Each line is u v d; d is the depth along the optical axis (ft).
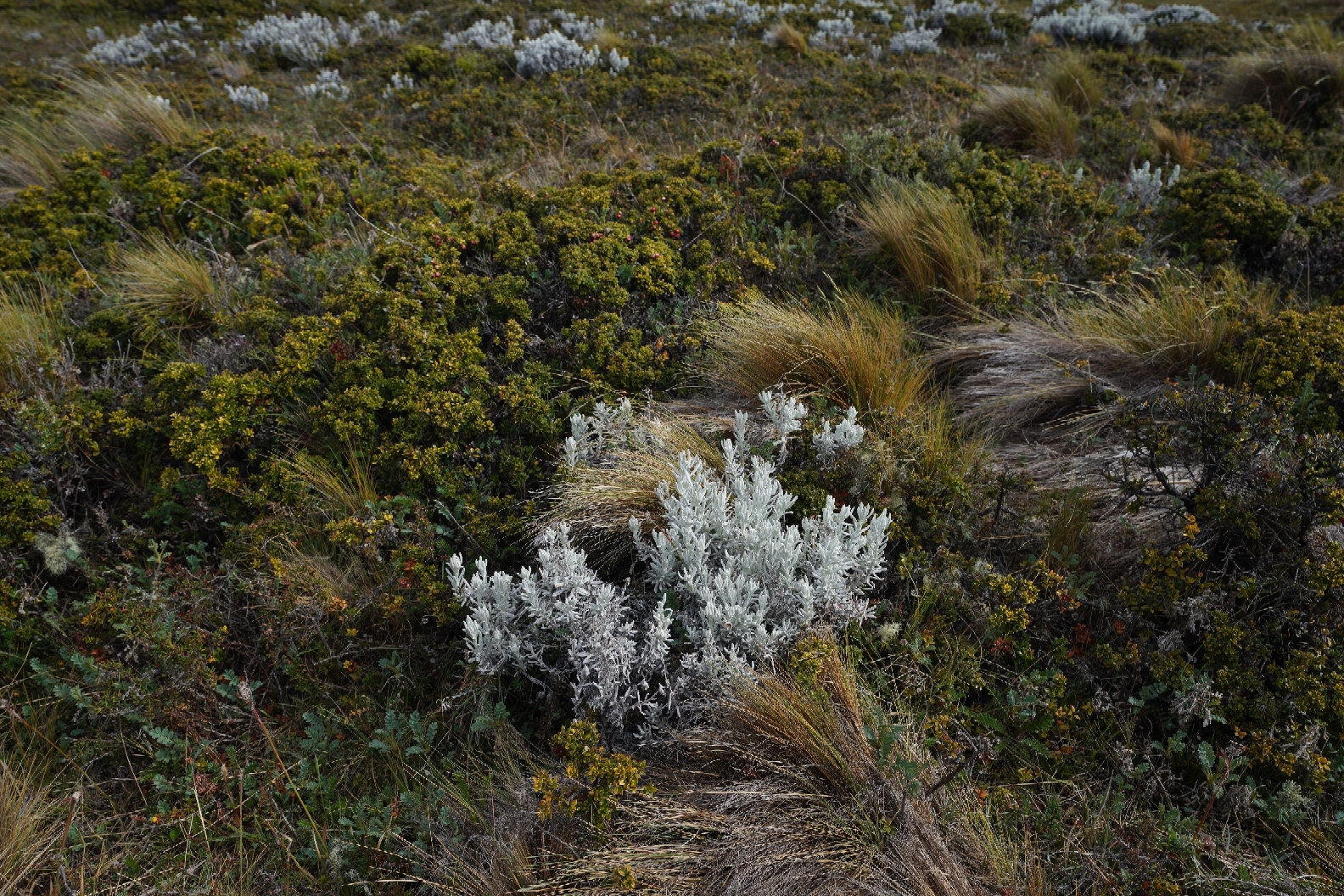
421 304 13.39
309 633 9.91
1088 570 10.38
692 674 9.15
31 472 11.44
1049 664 9.53
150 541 10.90
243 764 9.40
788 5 37.17
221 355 13.17
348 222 17.39
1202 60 30.19
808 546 9.79
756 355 13.08
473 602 9.42
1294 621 9.03
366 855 8.49
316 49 31.14
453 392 12.62
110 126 21.56
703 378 13.55
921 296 15.66
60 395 12.53
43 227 17.07
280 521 11.12
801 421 11.89
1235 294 14.43
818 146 20.81
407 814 8.67
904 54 31.37
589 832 8.29
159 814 8.67
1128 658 9.05
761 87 26.99
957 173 17.94
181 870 8.28
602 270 14.48
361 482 11.66
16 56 33.37
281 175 18.47
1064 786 8.65
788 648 9.36
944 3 37.22
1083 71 25.05
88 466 12.03
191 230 17.54
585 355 13.37
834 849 7.89
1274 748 8.46
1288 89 24.26
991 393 13.41
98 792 9.13
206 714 9.51
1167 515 10.67
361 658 10.18
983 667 9.67
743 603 9.22
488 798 8.82
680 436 11.78
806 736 8.42
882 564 9.95
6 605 10.31
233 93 26.68
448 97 25.84
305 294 14.43
